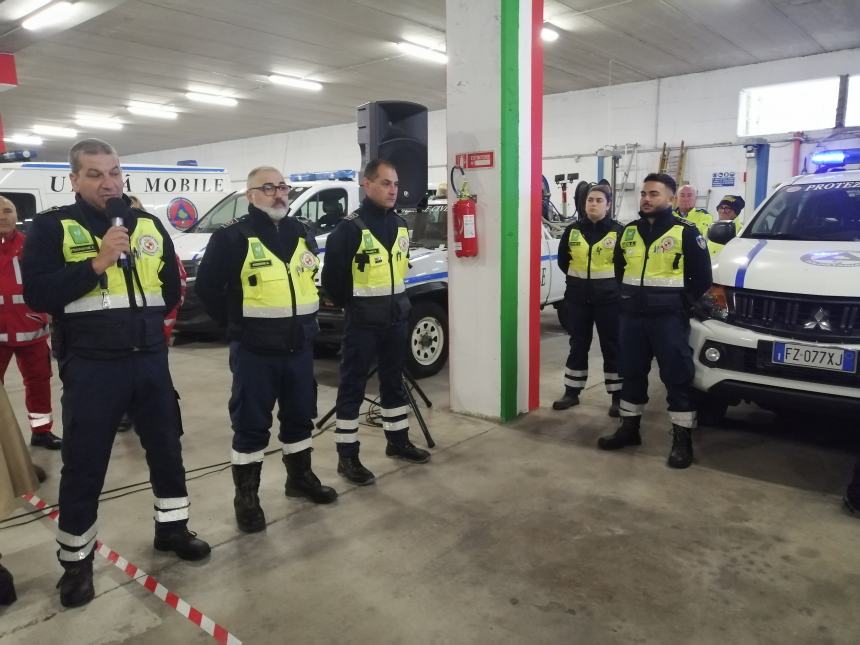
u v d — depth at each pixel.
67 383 2.41
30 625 2.34
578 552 2.76
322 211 6.98
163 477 2.75
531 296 4.57
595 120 13.34
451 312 4.60
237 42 10.28
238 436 3.05
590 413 4.68
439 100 14.88
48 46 10.37
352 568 2.68
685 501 3.22
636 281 3.64
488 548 2.82
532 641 2.20
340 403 3.57
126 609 2.43
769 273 3.50
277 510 3.25
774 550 2.74
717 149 11.81
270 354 2.98
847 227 4.00
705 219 7.11
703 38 9.80
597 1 8.36
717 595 2.43
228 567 2.71
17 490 2.53
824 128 10.62
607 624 2.28
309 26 9.52
